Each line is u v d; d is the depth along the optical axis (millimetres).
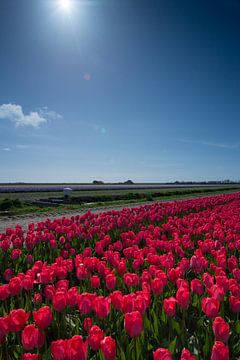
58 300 3908
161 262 5797
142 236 9250
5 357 3650
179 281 4598
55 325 4230
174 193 53156
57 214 24047
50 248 8344
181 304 3918
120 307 3877
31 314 4535
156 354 2756
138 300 3805
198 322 4152
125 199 42594
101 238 9883
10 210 26062
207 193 60125
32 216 22719
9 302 5480
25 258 7660
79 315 4805
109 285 4719
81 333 4289
